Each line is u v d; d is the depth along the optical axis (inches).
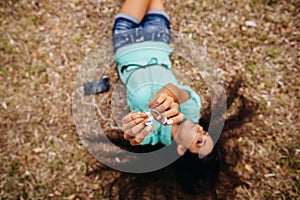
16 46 86.2
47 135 82.7
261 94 82.2
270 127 80.4
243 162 78.8
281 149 79.4
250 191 77.4
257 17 85.7
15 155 82.0
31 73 85.1
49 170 81.4
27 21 87.0
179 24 85.7
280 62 83.6
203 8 86.3
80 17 87.0
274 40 84.5
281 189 77.9
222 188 73.7
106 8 87.0
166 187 72.2
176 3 86.5
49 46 86.2
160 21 77.9
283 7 85.7
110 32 86.0
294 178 78.0
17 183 80.7
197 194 67.2
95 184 80.4
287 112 81.1
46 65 85.4
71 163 81.6
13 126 83.0
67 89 84.0
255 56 84.0
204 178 63.4
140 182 75.7
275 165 78.9
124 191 78.2
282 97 81.9
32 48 86.2
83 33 86.4
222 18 85.9
